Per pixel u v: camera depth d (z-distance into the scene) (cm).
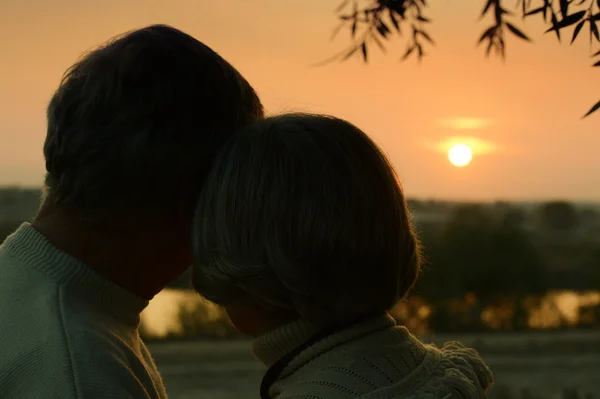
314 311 122
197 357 1136
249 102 152
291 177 121
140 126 133
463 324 1419
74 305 132
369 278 122
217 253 125
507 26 221
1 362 124
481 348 1251
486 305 1505
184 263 149
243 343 1259
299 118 131
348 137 128
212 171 131
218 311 1387
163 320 1402
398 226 126
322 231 118
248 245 121
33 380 122
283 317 128
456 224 1791
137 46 137
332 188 120
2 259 137
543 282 1717
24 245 137
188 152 137
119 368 128
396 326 131
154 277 146
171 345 1243
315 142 125
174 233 143
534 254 1770
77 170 133
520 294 1623
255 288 122
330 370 121
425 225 1909
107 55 137
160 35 141
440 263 1627
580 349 1256
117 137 133
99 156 132
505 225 1780
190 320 1352
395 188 128
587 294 2027
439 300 1517
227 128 142
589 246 3297
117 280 141
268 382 128
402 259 127
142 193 136
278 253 119
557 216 4669
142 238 140
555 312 1541
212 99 140
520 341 1317
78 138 132
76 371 122
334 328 125
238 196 123
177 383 973
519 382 1013
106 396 122
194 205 141
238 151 127
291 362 125
